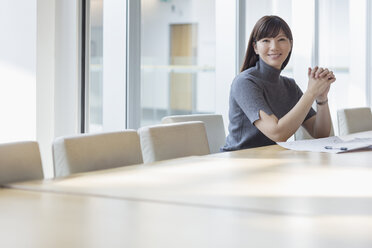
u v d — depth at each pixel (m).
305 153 1.85
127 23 3.19
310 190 1.13
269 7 4.54
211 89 4.88
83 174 1.34
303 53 4.92
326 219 0.86
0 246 0.71
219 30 4.32
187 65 4.68
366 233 0.77
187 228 0.80
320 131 2.59
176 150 1.93
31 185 1.17
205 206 0.96
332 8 5.28
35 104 2.56
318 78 2.26
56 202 0.99
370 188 1.15
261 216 0.88
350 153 1.86
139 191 1.11
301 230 0.79
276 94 2.51
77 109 2.74
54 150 1.54
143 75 4.29
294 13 4.83
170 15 4.54
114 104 3.20
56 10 2.69
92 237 0.75
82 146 1.57
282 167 1.49
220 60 4.33
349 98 5.64
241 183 1.22
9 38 2.58
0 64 2.58
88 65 2.81
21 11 2.56
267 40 2.47
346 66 5.55
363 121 3.43
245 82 2.38
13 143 1.36
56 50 2.70
